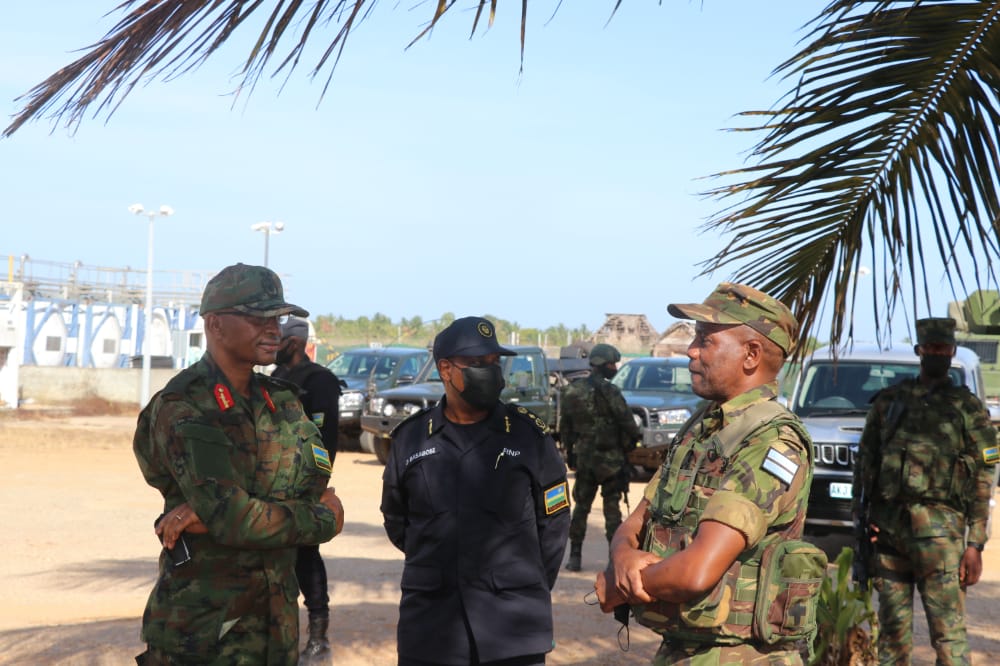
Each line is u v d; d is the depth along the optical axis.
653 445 14.00
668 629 2.55
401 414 16.78
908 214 4.30
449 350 3.51
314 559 5.21
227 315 2.93
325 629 5.23
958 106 4.04
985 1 3.80
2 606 6.88
